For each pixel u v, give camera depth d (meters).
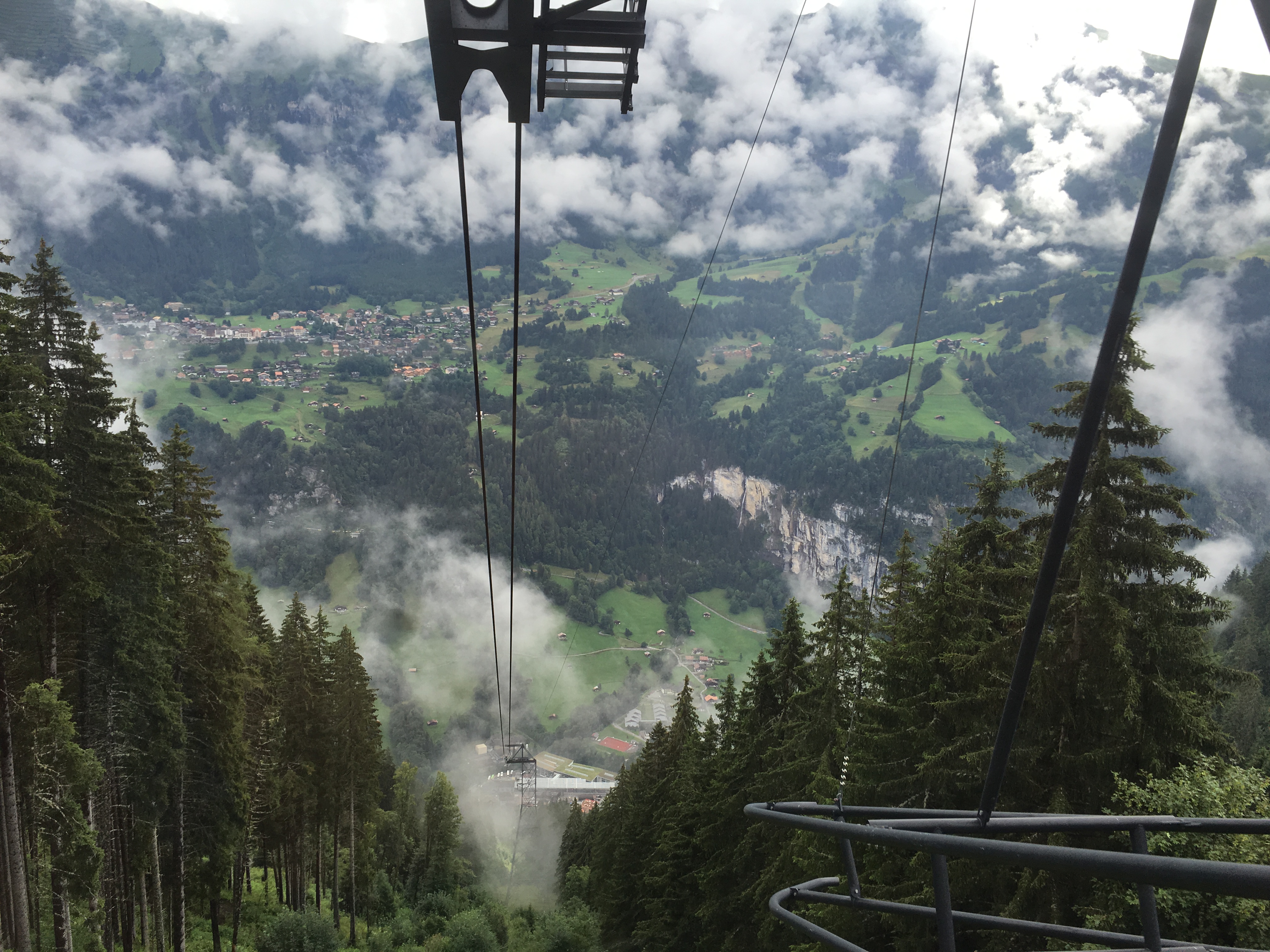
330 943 34.28
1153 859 2.02
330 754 38.75
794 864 21.64
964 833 3.67
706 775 31.34
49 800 20.75
